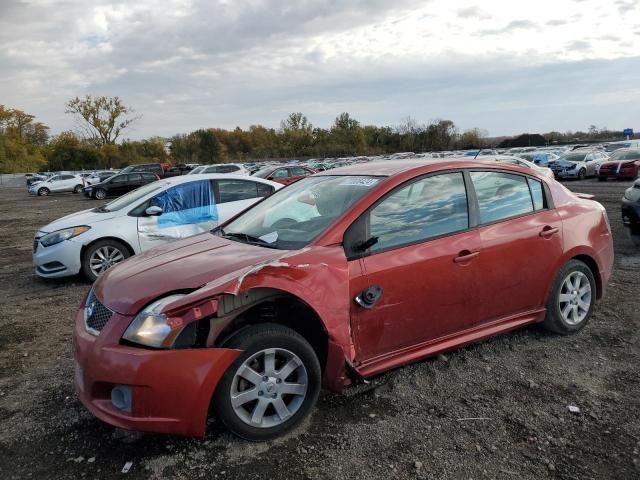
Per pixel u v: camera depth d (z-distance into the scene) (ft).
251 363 9.46
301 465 8.98
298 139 305.94
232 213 25.59
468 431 9.92
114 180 98.53
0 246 39.14
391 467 8.88
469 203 12.45
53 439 10.06
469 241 11.96
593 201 15.60
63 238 23.00
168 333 8.76
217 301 8.93
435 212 11.89
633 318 15.62
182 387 8.73
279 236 11.46
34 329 17.21
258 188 26.91
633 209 25.17
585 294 14.55
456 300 11.73
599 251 14.71
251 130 330.75
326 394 11.41
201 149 281.95
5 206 88.79
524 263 12.87
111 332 9.19
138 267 10.91
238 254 10.69
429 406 10.86
